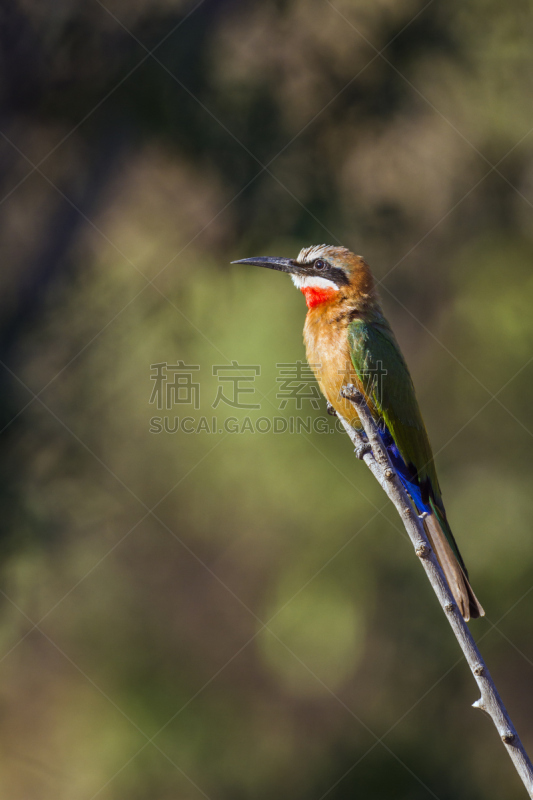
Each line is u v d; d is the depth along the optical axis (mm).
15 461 9859
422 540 5430
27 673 14172
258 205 10547
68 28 10305
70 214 10469
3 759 13172
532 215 12477
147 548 14805
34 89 10422
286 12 10625
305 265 9656
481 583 13453
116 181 10648
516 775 13117
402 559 13367
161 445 12508
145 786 13117
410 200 11758
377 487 12938
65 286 10359
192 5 10297
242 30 10648
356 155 11125
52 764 13148
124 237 10992
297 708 14289
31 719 13766
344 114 10836
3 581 10094
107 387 10641
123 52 10312
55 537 10164
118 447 11445
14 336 10070
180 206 10992
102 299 10531
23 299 10188
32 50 10344
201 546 14875
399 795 12820
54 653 14258
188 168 10648
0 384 9836
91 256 10516
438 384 13586
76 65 10375
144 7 10375
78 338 10312
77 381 10250
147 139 10414
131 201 10961
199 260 10953
